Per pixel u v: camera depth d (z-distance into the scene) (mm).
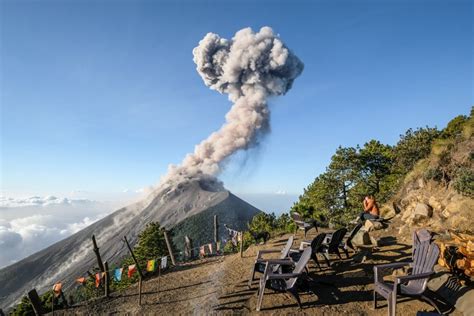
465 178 8344
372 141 19859
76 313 7160
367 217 10711
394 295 4500
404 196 11555
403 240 8312
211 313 5789
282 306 5609
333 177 19547
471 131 9984
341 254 7949
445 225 8133
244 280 7352
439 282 5281
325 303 5523
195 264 10766
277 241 11414
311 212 17359
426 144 14461
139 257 24109
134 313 6609
